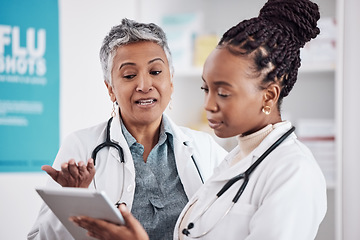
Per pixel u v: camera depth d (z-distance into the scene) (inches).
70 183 62.2
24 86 125.6
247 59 49.2
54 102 128.0
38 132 126.7
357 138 119.1
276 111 53.5
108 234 51.8
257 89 49.8
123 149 72.9
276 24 51.7
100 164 72.9
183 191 73.5
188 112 139.7
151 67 71.4
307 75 133.1
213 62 50.2
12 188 124.6
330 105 134.1
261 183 50.9
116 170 72.4
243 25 51.0
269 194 48.8
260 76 49.7
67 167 60.9
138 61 70.8
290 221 47.2
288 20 51.9
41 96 127.1
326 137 122.6
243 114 50.1
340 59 119.7
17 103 125.0
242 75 49.0
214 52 50.9
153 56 71.4
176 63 129.7
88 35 130.3
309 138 123.1
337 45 120.6
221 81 49.3
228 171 54.9
